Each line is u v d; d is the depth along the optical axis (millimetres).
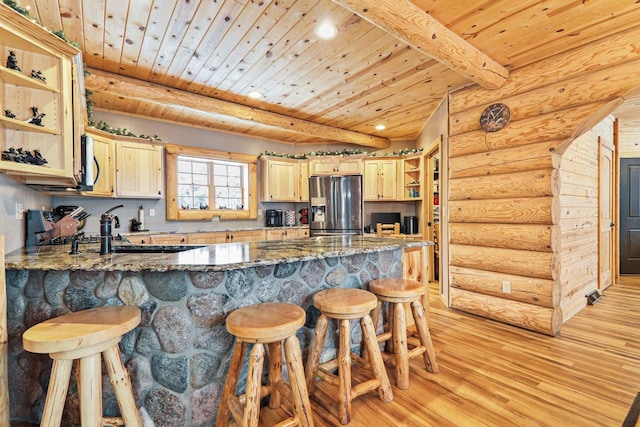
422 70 2910
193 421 1486
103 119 3930
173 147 4434
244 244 2297
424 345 2004
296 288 1863
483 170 2955
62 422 1479
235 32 2289
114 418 1250
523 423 1521
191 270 1378
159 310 1490
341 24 2203
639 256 4789
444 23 2107
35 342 1072
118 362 1245
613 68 2221
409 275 2564
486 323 2869
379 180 5250
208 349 1520
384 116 4352
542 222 2596
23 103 1688
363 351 2195
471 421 1539
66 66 1789
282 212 5516
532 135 2621
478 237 3020
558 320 2588
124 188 3775
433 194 4762
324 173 5324
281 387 1561
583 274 3350
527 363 2119
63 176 1818
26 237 2170
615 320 2934
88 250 1974
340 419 1541
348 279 2133
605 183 3986
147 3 1954
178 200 4570
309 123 4555
